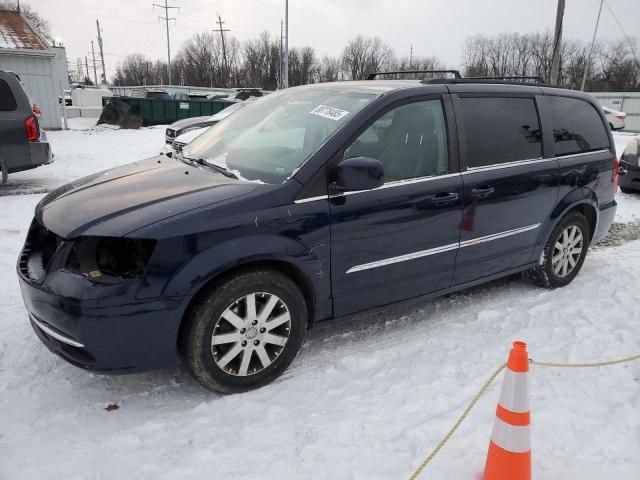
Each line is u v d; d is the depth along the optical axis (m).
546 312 4.20
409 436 2.68
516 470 2.17
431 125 3.61
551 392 3.09
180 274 2.67
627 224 7.25
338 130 3.22
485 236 3.92
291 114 3.73
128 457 2.53
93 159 12.15
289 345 3.12
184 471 2.43
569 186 4.46
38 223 3.15
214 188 3.02
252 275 2.88
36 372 3.21
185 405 2.95
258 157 3.39
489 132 3.93
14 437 2.65
